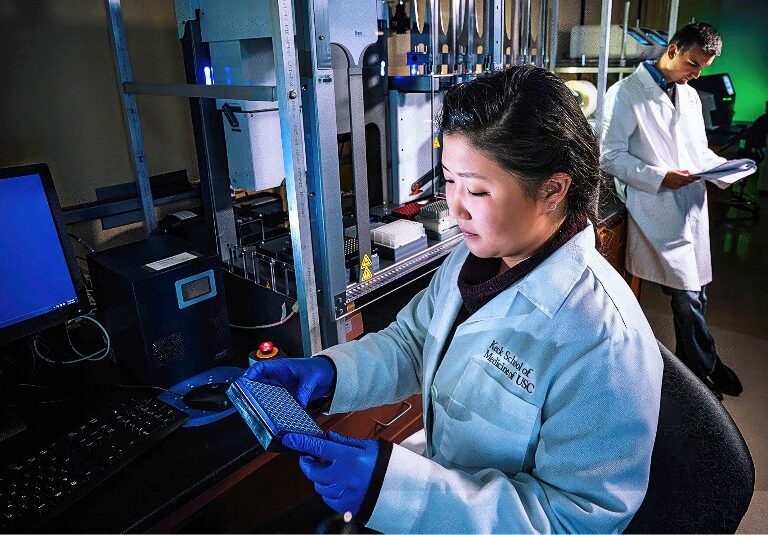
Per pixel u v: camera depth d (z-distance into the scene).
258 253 1.62
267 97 1.12
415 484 0.73
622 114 2.46
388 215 1.80
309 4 1.12
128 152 1.80
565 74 3.31
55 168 1.64
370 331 1.55
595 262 0.82
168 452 1.08
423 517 0.73
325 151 1.23
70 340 1.51
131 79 1.58
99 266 1.29
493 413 0.82
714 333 3.16
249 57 1.43
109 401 1.24
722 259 4.34
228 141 1.56
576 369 0.73
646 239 2.56
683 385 0.82
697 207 2.51
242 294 1.54
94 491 0.98
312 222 1.31
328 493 0.73
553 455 0.73
